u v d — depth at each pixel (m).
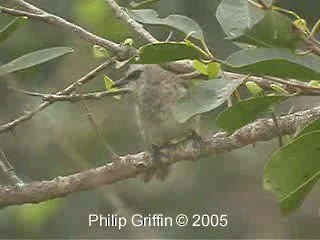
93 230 11.00
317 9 7.69
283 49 4.00
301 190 4.19
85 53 9.28
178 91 7.29
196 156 6.49
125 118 10.20
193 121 7.05
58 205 10.52
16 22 5.56
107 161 10.12
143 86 7.32
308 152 4.13
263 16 4.19
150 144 7.28
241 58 3.94
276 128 5.79
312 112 6.09
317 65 3.98
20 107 9.36
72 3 8.63
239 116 4.23
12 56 9.35
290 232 12.23
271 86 5.04
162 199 11.38
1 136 10.16
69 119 10.02
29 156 10.38
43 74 9.29
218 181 11.62
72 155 9.97
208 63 4.55
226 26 4.31
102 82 9.05
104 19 7.68
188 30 4.96
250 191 11.75
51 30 9.32
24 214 10.48
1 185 6.84
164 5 8.42
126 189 11.35
